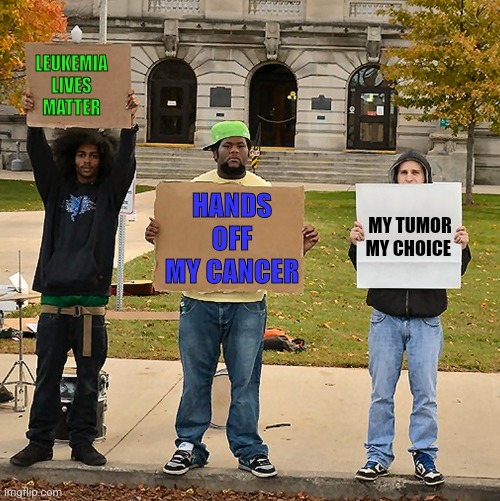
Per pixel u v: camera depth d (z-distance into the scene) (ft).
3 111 158.40
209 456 26.89
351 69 159.02
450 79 110.73
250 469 25.20
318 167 149.79
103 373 28.71
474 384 35.78
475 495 24.39
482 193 133.90
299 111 160.04
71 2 158.92
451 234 24.72
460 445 28.25
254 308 25.29
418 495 24.50
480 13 110.22
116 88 24.90
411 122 157.79
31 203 105.91
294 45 159.02
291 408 32.17
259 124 154.40
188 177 148.66
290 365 38.52
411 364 24.80
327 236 79.71
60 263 25.21
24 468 25.52
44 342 25.55
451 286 24.67
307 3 158.81
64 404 27.78
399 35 156.87
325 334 45.01
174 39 158.20
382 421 24.98
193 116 161.68
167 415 31.35
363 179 148.05
